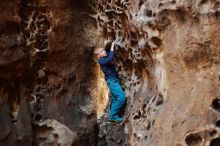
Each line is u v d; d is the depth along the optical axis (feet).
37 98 22.53
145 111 19.56
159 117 18.33
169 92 18.31
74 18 22.47
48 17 22.09
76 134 22.59
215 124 16.66
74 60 22.76
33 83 22.45
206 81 17.19
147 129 19.07
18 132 21.62
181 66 17.89
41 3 21.88
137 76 21.24
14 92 21.93
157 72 19.20
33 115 22.25
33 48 22.15
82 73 23.00
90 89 23.25
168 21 18.15
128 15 20.35
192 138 17.17
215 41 16.90
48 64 22.48
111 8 21.67
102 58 21.39
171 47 18.12
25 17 21.81
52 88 22.65
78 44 22.72
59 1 21.97
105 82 23.12
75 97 22.88
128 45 20.81
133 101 20.88
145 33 19.16
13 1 21.02
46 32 22.29
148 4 19.01
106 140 22.33
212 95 16.93
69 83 22.82
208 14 16.89
